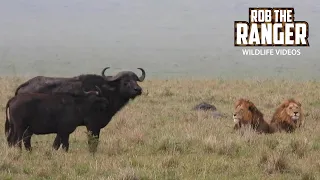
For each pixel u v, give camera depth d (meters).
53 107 39.25
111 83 43.88
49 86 42.00
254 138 41.84
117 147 39.50
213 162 35.12
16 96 39.12
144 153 38.62
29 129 39.06
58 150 39.03
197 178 31.73
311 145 40.03
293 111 47.12
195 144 40.81
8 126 39.75
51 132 39.69
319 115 55.88
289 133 46.16
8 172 32.84
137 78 45.34
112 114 44.06
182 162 35.38
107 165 34.31
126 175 30.81
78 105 40.28
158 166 34.12
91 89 42.81
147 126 49.97
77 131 48.59
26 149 39.06
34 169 33.59
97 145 40.22
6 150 36.47
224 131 46.38
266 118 55.00
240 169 34.00
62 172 32.88
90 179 31.45
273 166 33.56
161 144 39.72
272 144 40.31
